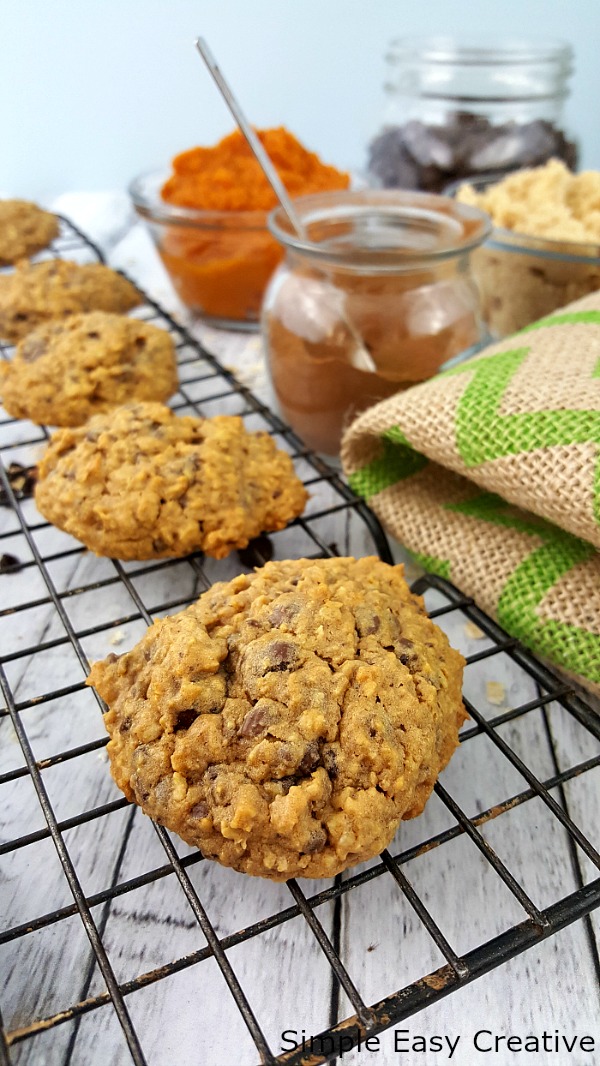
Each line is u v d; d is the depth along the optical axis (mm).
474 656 304
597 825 292
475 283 392
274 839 261
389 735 271
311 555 358
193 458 334
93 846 287
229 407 422
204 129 681
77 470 333
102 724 313
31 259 504
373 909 278
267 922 251
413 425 326
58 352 385
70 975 267
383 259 354
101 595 347
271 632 282
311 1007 264
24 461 394
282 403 393
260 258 458
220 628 287
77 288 430
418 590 331
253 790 263
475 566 326
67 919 276
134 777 270
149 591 347
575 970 270
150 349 393
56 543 365
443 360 373
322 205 390
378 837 263
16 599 346
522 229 438
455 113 524
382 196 393
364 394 372
